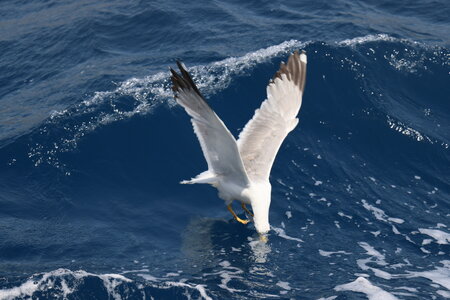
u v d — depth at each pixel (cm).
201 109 1123
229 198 1335
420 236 1522
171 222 1557
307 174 1744
